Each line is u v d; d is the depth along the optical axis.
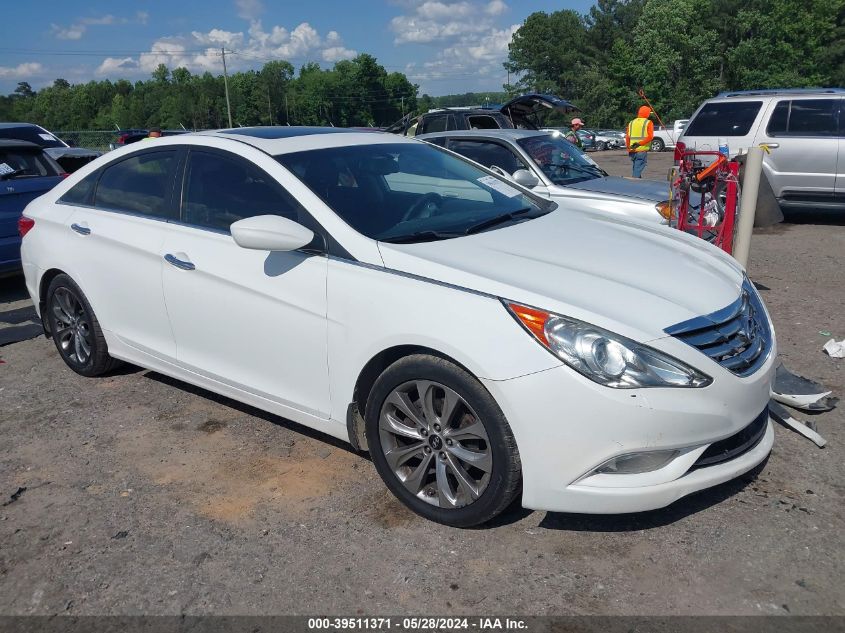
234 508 3.37
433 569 2.88
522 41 88.69
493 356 2.82
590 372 2.71
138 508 3.41
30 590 2.87
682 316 2.90
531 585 2.77
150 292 4.19
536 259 3.26
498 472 2.90
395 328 3.08
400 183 3.98
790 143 10.04
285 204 3.63
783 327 5.65
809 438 3.75
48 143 12.27
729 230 6.05
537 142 8.04
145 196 4.34
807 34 57.03
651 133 12.57
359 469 3.68
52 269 4.87
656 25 58.06
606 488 2.77
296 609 2.70
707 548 2.93
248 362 3.79
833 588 2.67
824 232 9.80
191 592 2.81
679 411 2.72
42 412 4.52
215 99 123.62
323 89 128.62
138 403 4.59
